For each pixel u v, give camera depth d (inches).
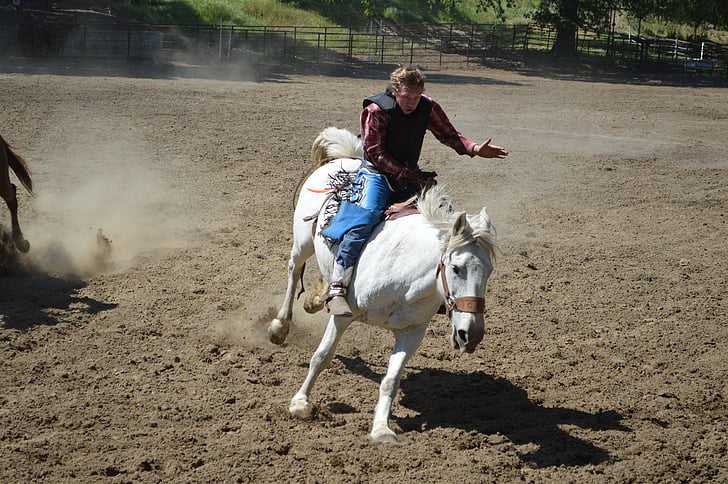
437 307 239.5
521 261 430.6
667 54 2043.6
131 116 808.3
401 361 239.5
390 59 1777.8
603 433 250.7
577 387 286.2
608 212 550.0
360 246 244.4
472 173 650.8
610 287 395.5
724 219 541.6
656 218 538.3
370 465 225.0
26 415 247.1
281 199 537.3
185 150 668.1
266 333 321.7
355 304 246.2
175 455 227.6
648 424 259.3
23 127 709.9
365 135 249.0
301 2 1979.6
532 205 559.5
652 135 896.3
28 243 388.5
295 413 249.3
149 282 371.9
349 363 298.5
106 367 284.0
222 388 271.7
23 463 220.5
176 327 322.3
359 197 252.2
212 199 527.2
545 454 237.0
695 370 302.8
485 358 308.7
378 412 238.7
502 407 267.7
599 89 1434.5
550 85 1469.0
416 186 253.4
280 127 805.2
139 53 1467.8
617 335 335.6
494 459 230.5
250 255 418.9
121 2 1747.0
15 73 1107.9
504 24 2174.0
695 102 1266.0
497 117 976.3
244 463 224.5
